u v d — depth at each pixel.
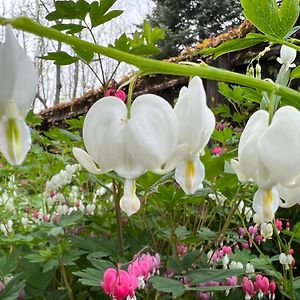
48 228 0.17
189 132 0.08
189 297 0.16
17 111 0.06
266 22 0.09
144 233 0.17
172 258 0.14
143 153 0.07
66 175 0.23
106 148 0.07
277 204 0.08
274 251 0.21
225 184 0.16
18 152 0.06
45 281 0.16
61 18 0.13
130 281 0.12
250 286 0.15
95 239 0.16
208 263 0.16
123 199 0.07
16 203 0.25
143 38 0.17
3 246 0.21
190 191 0.07
